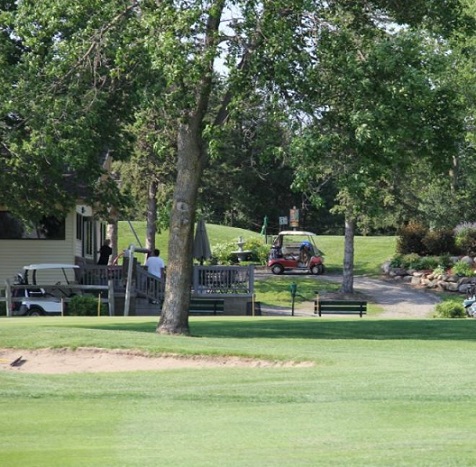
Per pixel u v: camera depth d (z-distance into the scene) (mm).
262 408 22312
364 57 39062
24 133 53688
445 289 93750
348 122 37938
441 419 19953
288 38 37312
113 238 91125
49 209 64500
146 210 104688
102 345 34531
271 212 143250
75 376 29469
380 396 23344
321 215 144625
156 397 24656
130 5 39656
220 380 27625
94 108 42250
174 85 39750
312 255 103188
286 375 28188
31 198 63188
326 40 38562
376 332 42625
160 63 36719
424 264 99500
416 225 104250
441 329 44094
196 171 41594
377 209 40438
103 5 39312
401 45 38594
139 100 41000
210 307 63938
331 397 23531
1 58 46812
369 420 19984
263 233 124375
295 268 102562
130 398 24578
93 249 87250
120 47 38500
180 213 41594
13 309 62469
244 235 123438
